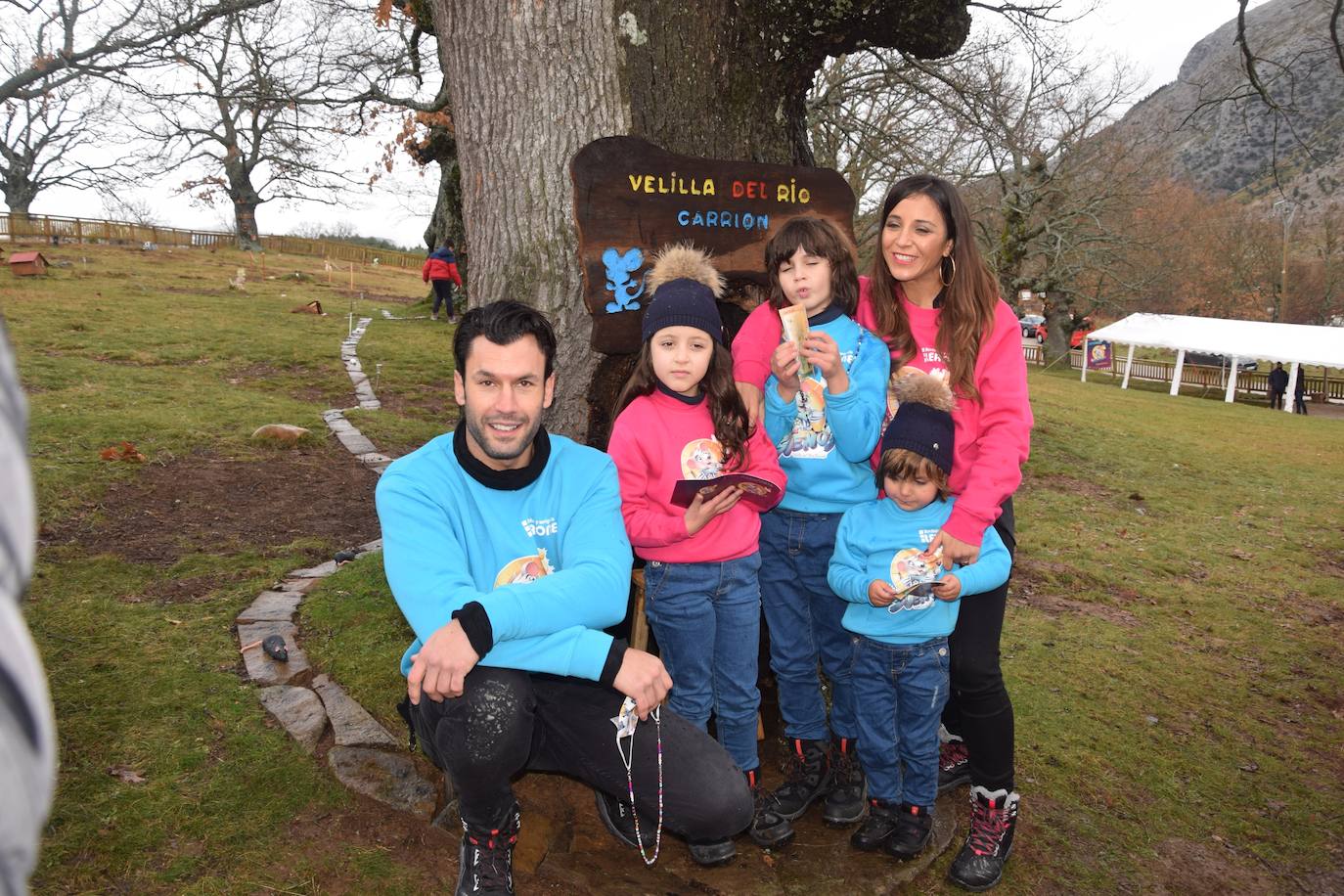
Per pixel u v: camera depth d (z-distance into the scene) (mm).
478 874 2371
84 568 4492
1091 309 39344
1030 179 24453
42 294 15641
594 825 2908
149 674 3438
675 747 2396
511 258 3416
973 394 2746
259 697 3330
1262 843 3348
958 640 2768
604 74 3307
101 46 10820
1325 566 7824
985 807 2811
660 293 2744
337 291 24156
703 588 2754
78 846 2475
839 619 3088
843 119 11305
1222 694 4707
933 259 2781
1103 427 14781
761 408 2963
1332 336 31656
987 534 2768
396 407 9852
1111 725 4168
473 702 2236
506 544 2463
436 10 3451
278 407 8859
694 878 2664
